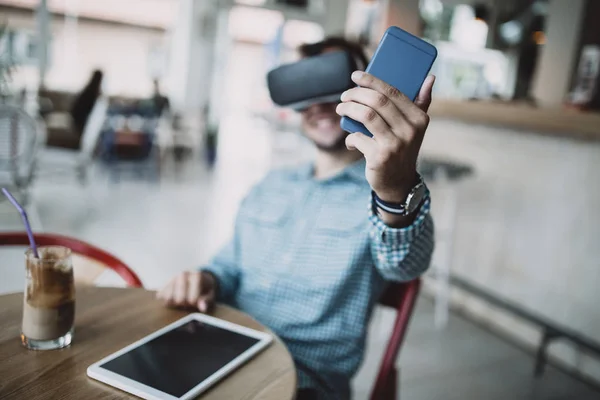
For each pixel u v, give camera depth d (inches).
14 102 182.2
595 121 82.4
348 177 45.1
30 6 256.7
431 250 37.8
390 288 46.2
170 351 31.8
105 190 192.5
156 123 233.9
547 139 98.5
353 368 43.2
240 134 362.6
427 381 85.3
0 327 34.2
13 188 139.4
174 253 134.0
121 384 27.7
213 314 38.8
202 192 207.8
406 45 28.6
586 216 91.6
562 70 118.1
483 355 96.5
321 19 287.3
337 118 44.7
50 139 172.2
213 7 290.5
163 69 318.7
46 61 262.7
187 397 27.0
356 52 48.8
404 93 28.5
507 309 100.0
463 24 181.0
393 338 43.8
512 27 162.2
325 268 42.6
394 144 26.5
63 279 31.8
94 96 179.8
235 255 48.6
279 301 44.6
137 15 355.9
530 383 87.9
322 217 44.2
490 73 171.8
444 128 125.2
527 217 103.3
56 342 31.8
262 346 33.4
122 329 35.2
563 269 95.9
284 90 42.4
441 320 110.5
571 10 116.1
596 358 88.9
